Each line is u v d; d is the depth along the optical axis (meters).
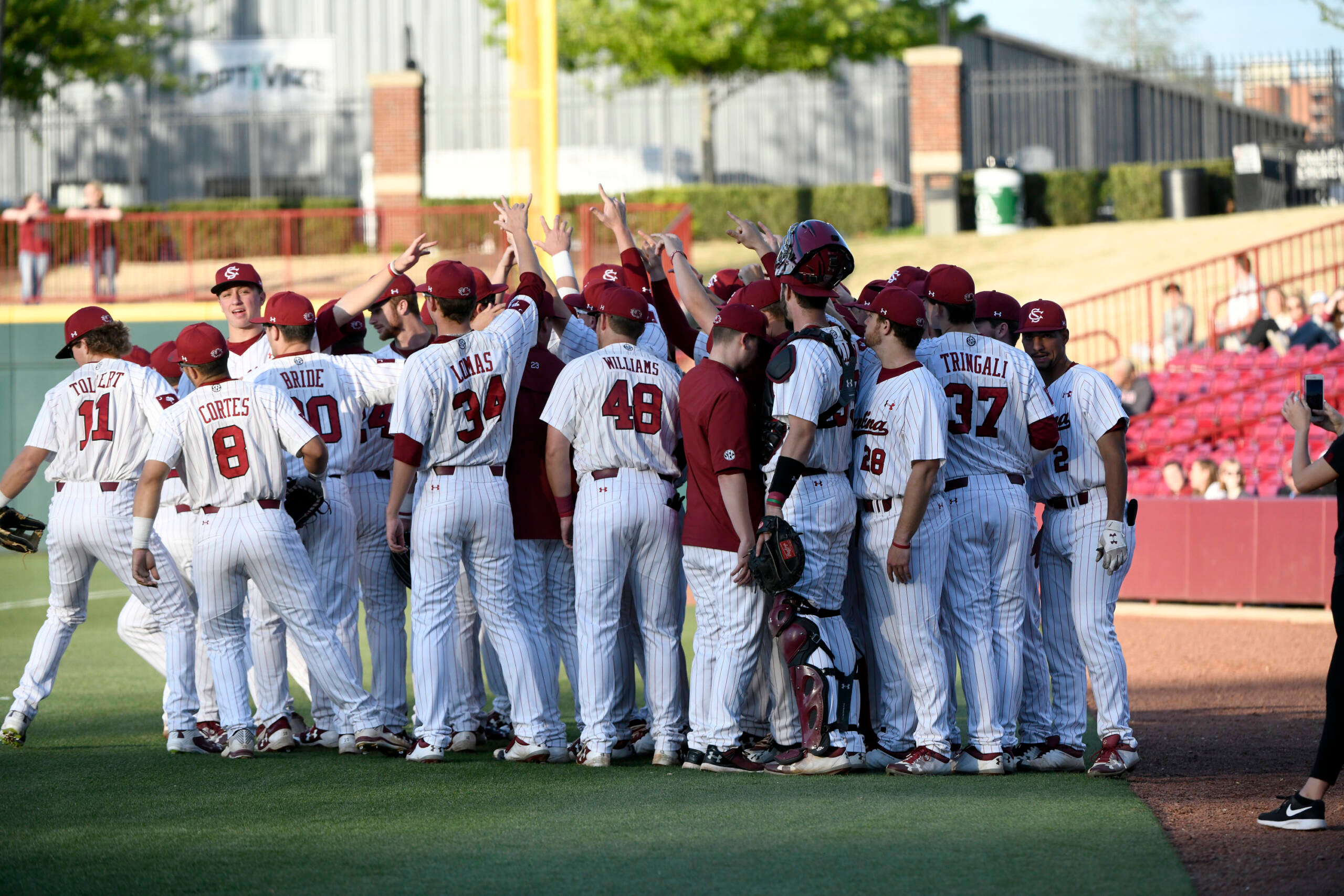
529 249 23.50
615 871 15.20
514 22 64.88
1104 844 16.30
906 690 21.50
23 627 41.44
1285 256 71.69
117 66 98.38
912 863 15.44
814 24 96.44
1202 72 88.69
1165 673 32.06
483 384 21.31
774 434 20.09
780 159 103.00
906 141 101.75
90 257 64.94
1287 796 19.27
